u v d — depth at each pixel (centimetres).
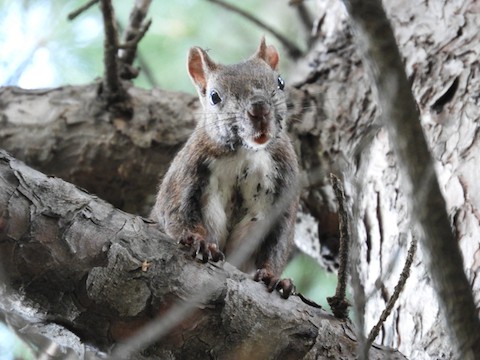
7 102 1304
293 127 1246
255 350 777
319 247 1309
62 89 1320
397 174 1063
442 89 1066
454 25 1120
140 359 774
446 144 1017
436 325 909
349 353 784
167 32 1533
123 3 1579
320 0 1387
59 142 1282
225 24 1555
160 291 764
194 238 877
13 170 765
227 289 782
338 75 1279
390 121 603
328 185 1241
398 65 600
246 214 1114
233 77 1105
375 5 599
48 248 750
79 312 762
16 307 771
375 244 1057
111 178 1295
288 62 1531
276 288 823
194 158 1105
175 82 1534
